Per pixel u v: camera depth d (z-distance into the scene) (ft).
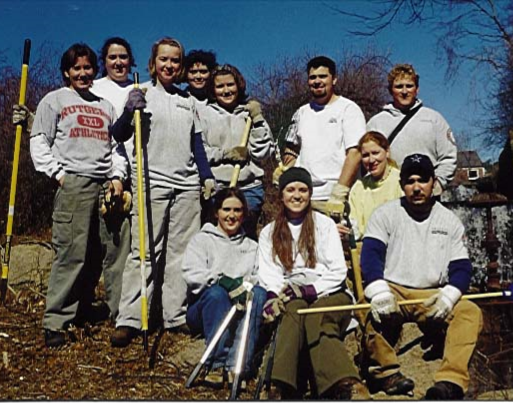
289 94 25.70
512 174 19.93
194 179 17.29
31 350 16.63
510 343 15.76
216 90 17.87
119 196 16.87
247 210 15.83
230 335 15.01
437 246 14.61
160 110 16.97
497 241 19.56
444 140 17.19
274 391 14.17
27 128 18.72
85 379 15.38
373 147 16.15
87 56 16.94
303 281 14.76
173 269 17.15
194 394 14.69
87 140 16.79
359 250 15.98
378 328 14.47
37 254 22.74
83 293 18.11
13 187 18.99
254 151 17.87
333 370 13.79
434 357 14.85
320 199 16.99
